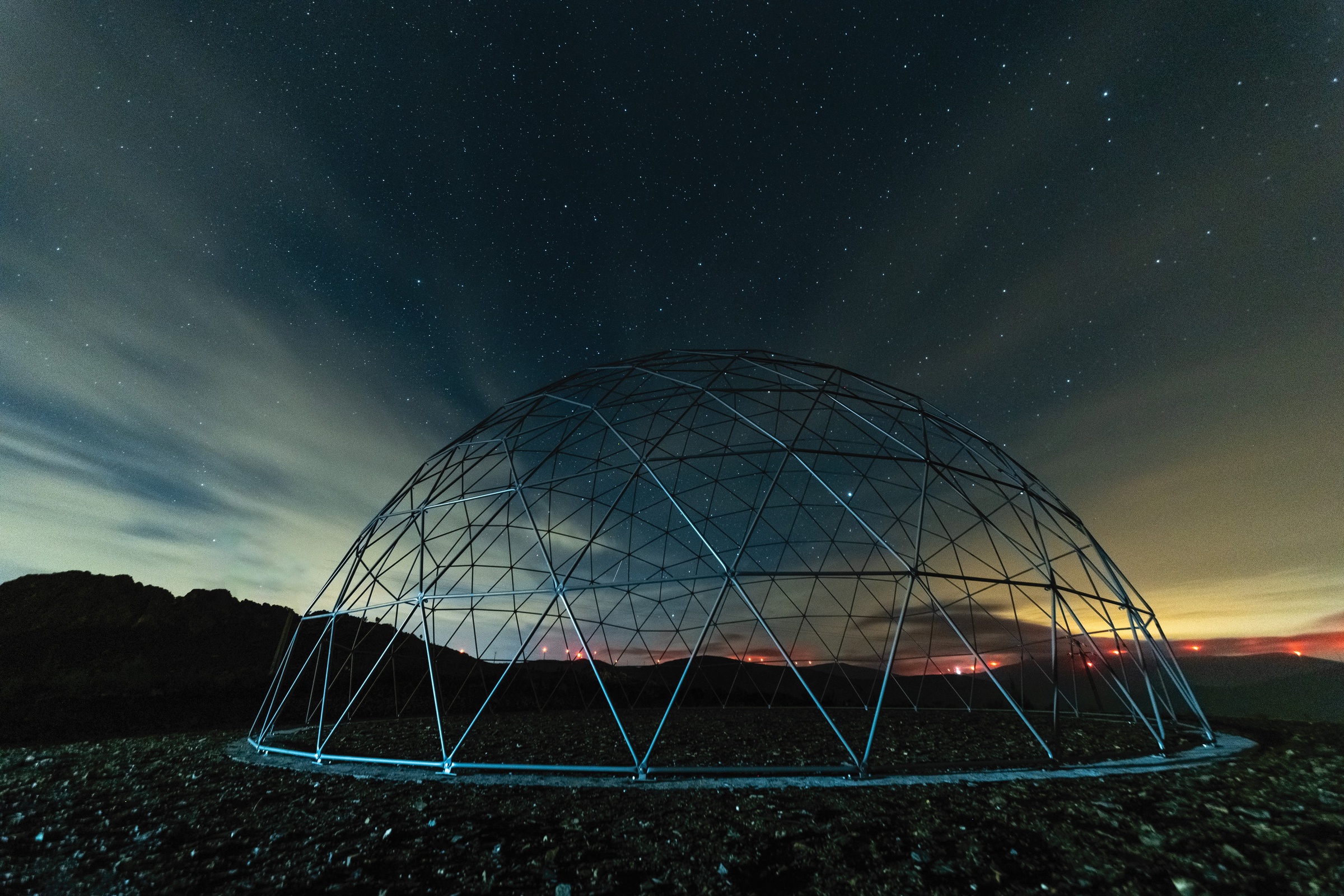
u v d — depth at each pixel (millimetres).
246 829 7516
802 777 9641
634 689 31094
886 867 5957
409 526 16328
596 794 8875
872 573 10609
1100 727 17484
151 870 6215
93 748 14430
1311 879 5535
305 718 20984
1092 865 5949
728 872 5895
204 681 26141
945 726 17906
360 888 5680
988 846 6480
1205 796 8398
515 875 5930
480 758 12359
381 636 36938
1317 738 14586
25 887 5816
